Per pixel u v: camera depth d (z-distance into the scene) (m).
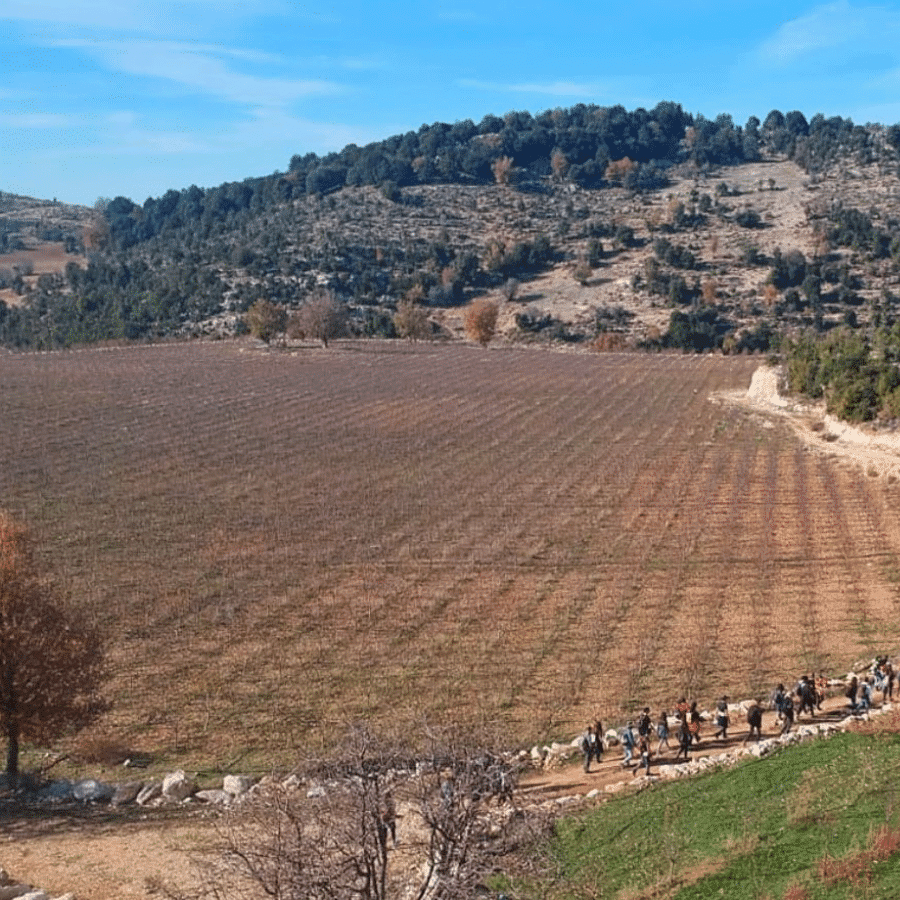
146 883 25.78
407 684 41.62
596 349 171.50
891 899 20.64
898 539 62.38
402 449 90.56
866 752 28.78
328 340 167.12
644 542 62.38
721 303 186.12
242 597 52.19
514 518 68.00
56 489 73.62
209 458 85.12
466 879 19.75
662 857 24.81
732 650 44.97
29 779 34.25
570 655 44.59
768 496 73.88
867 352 103.50
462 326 191.25
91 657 35.81
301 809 20.80
